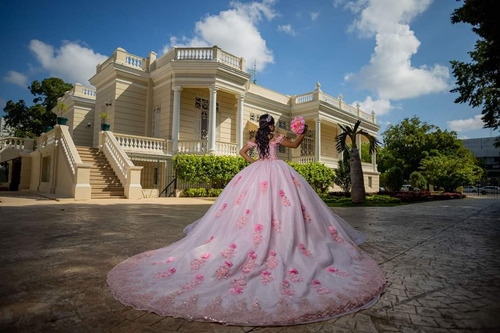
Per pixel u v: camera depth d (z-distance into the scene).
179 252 2.48
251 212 2.43
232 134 17.80
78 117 19.16
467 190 43.66
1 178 24.14
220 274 1.93
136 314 1.61
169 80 15.15
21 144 16.69
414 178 24.58
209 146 14.70
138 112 15.95
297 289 1.79
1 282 2.13
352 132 12.16
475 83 13.18
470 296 1.98
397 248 3.54
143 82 16.19
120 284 1.96
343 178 17.84
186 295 1.74
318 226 2.56
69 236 3.89
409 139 33.69
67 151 11.59
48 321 1.52
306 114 20.95
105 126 13.68
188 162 13.61
